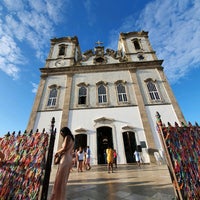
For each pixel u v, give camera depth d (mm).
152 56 18344
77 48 22297
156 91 15125
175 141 3654
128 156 12047
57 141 12508
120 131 12828
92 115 13859
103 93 15555
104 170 9109
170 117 13211
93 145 12289
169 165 3551
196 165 3395
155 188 4426
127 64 17172
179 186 3191
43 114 14148
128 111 13891
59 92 15633
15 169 3600
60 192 2656
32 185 3365
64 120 13508
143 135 12523
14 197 3283
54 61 18859
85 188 4875
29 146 3881
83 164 10297
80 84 16125
